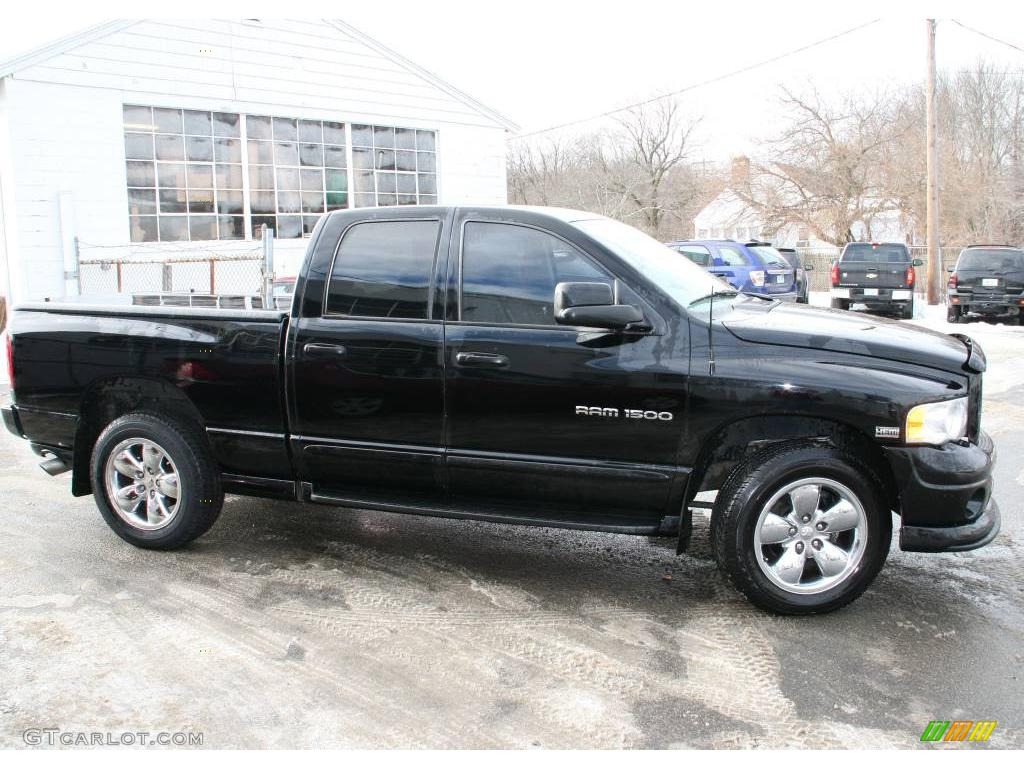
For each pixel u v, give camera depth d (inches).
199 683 136.8
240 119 572.1
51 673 139.7
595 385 160.2
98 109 507.2
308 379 176.9
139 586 175.0
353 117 627.2
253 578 179.5
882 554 156.5
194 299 286.0
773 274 690.2
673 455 159.2
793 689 134.6
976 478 151.5
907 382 150.9
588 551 196.1
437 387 169.0
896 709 128.8
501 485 170.4
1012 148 1628.9
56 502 234.1
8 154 479.2
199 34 544.4
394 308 173.2
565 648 148.3
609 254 163.9
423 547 198.4
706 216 2042.3
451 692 134.1
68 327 195.5
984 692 133.5
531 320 165.6
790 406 152.4
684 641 150.8
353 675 139.3
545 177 2107.5
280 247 595.8
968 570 182.5
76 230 503.2
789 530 156.9
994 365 451.2
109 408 198.7
